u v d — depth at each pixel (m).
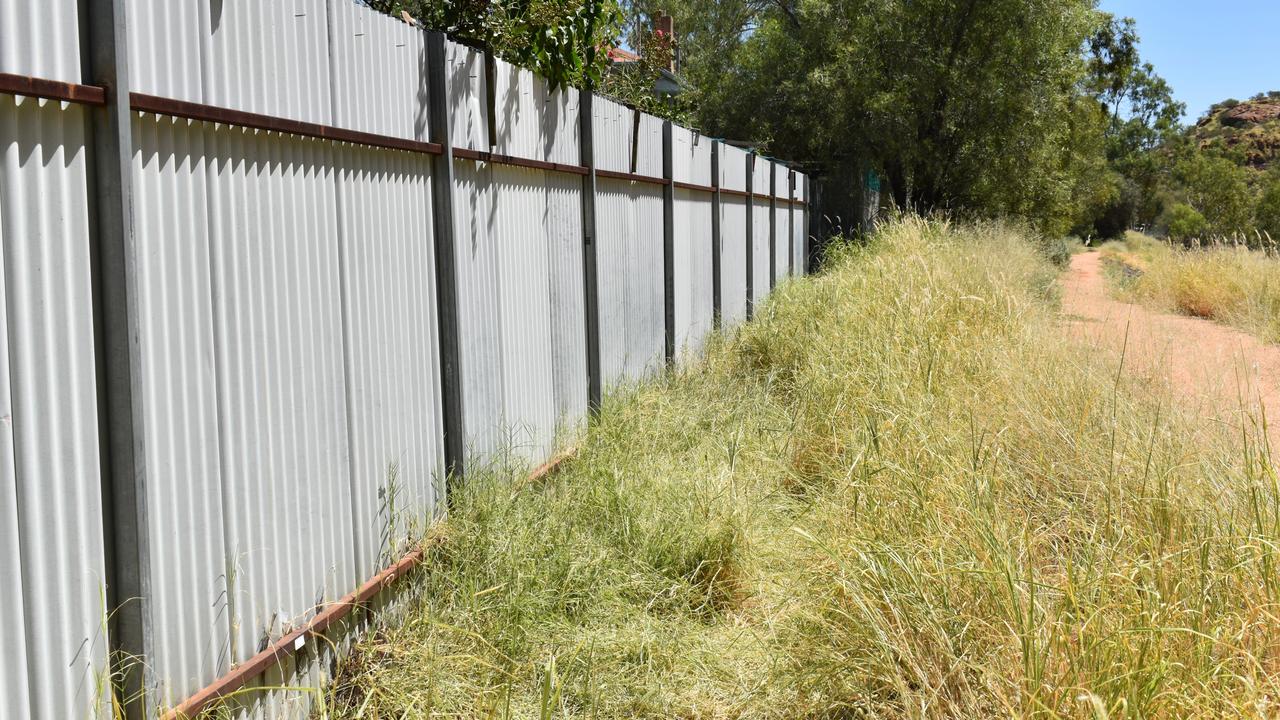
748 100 22.61
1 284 1.94
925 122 20.89
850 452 4.98
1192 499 3.60
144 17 2.33
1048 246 20.56
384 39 3.64
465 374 4.34
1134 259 26.19
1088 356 6.01
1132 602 2.89
